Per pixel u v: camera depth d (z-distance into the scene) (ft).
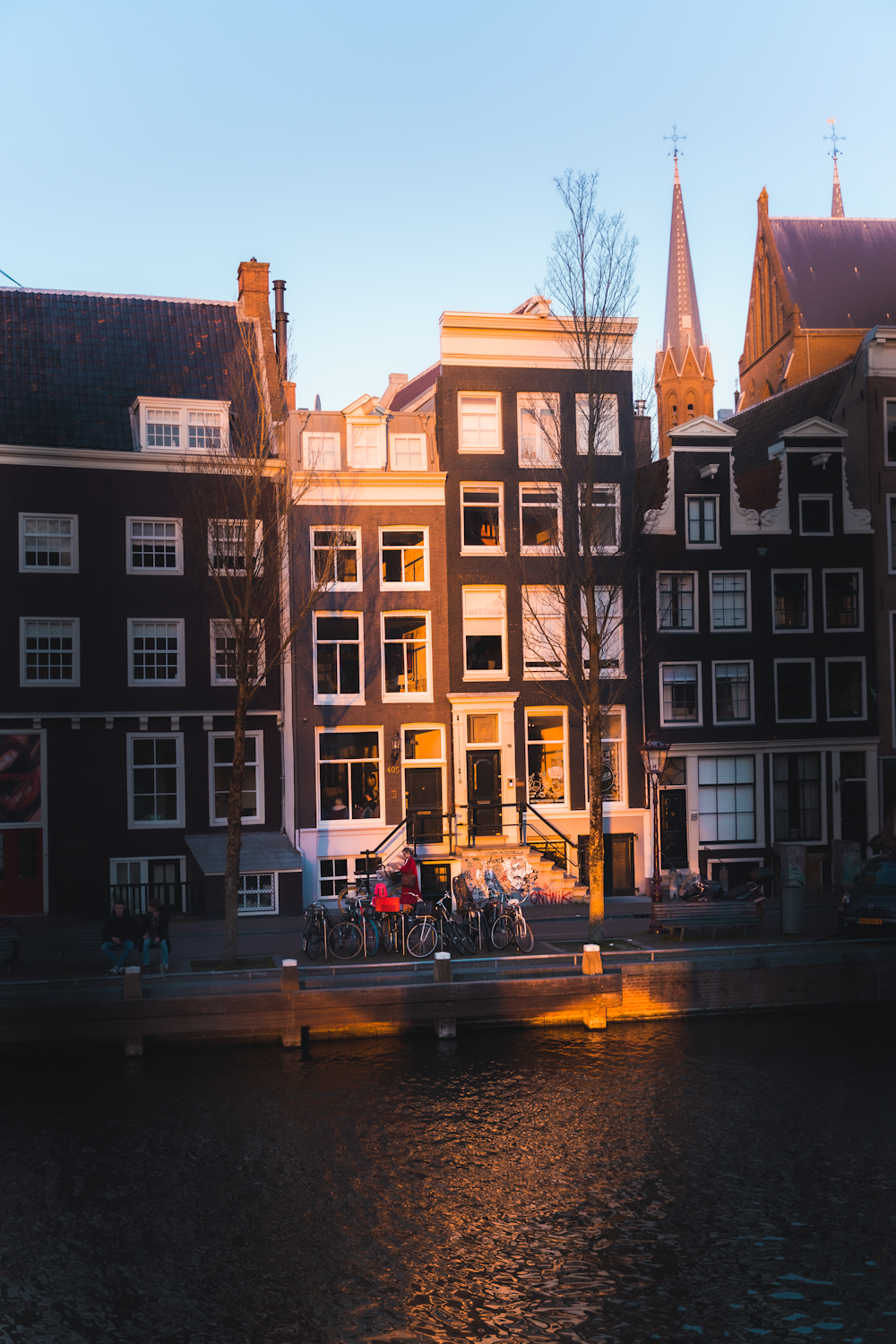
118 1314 47.44
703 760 120.47
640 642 117.19
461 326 116.78
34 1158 61.67
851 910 94.43
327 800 113.80
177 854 112.88
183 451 114.21
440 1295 48.98
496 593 117.80
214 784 114.62
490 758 116.47
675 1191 58.39
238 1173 60.03
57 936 82.48
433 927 90.12
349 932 89.25
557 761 117.60
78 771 110.83
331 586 113.80
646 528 116.47
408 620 116.06
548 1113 68.18
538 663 117.08
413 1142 64.08
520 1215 55.77
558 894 112.57
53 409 115.03
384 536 115.85
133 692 112.16
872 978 89.10
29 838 110.01
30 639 110.11
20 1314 47.19
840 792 123.44
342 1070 75.72
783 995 87.71
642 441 133.28
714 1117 67.41
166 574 113.39
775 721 121.70
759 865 120.37
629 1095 71.00
